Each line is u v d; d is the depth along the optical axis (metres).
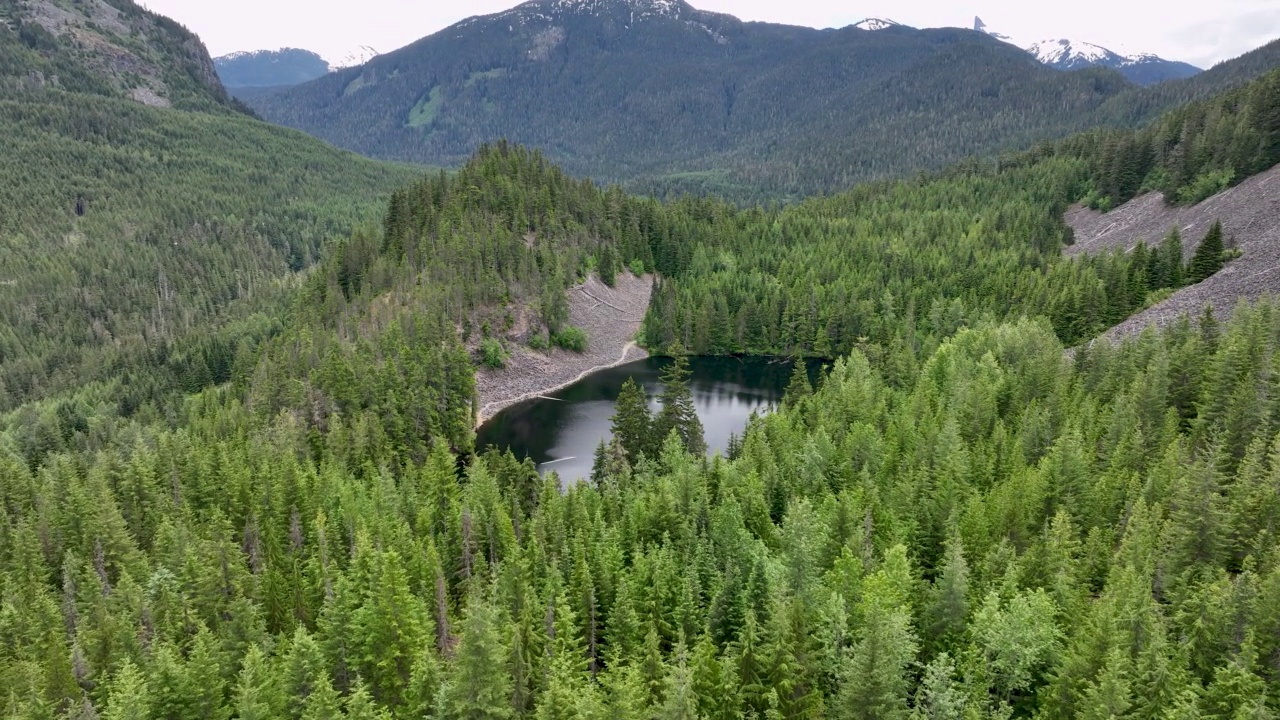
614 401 158.88
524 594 58.34
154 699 45.50
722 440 132.62
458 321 165.50
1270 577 44.47
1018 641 46.16
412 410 121.38
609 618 58.28
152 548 82.12
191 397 153.38
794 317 193.38
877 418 100.81
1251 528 58.56
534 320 179.75
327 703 42.84
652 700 46.19
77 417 153.50
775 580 53.88
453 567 73.94
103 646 56.25
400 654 52.03
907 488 73.31
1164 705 39.56
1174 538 58.22
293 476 84.94
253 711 43.25
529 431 140.75
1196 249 147.25
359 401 119.75
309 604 65.56
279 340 153.25
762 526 73.44
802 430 102.44
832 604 49.47
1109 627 43.12
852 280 199.25
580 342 184.50
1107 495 70.31
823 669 47.47
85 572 73.00
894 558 53.81
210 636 53.22
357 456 107.25
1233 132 191.25
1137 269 153.12
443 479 94.56
